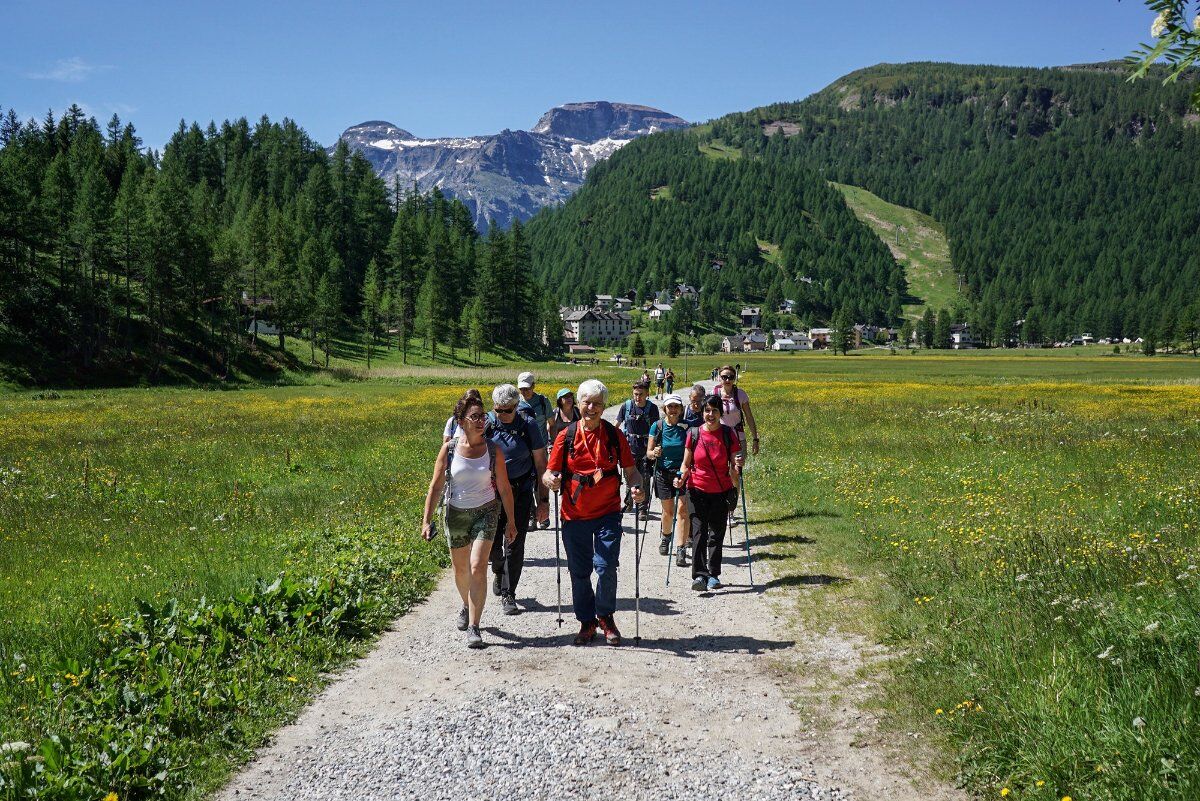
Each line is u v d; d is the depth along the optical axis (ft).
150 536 34.65
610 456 21.52
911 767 14.08
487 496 21.65
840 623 22.33
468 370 316.19
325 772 14.28
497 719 16.30
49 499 44.55
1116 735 13.32
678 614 23.97
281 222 384.06
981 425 77.56
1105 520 32.42
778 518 38.52
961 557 27.14
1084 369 313.32
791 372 300.40
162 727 15.43
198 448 68.28
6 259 241.35
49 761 13.32
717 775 13.94
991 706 15.37
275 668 19.01
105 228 257.34
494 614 24.43
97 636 20.47
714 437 26.58
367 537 32.68
